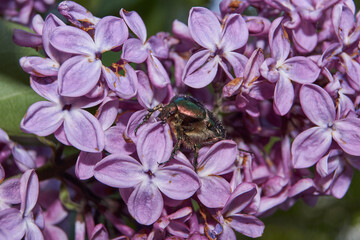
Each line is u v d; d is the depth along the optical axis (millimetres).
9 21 264
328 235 390
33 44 240
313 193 255
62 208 261
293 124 255
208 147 240
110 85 229
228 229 239
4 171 240
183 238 233
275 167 263
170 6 344
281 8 249
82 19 238
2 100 250
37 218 232
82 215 254
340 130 241
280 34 242
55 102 234
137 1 336
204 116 241
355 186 378
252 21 249
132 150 234
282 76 240
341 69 246
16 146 245
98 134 229
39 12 286
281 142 257
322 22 252
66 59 235
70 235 273
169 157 231
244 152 246
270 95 241
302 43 248
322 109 240
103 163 227
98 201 255
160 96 240
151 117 238
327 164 243
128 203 231
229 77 242
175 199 231
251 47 254
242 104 244
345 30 245
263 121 269
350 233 389
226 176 246
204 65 242
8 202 230
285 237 393
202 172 238
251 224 241
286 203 263
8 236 224
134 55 236
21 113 251
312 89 239
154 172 231
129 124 231
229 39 244
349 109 242
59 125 232
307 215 386
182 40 254
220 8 256
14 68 252
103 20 235
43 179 250
